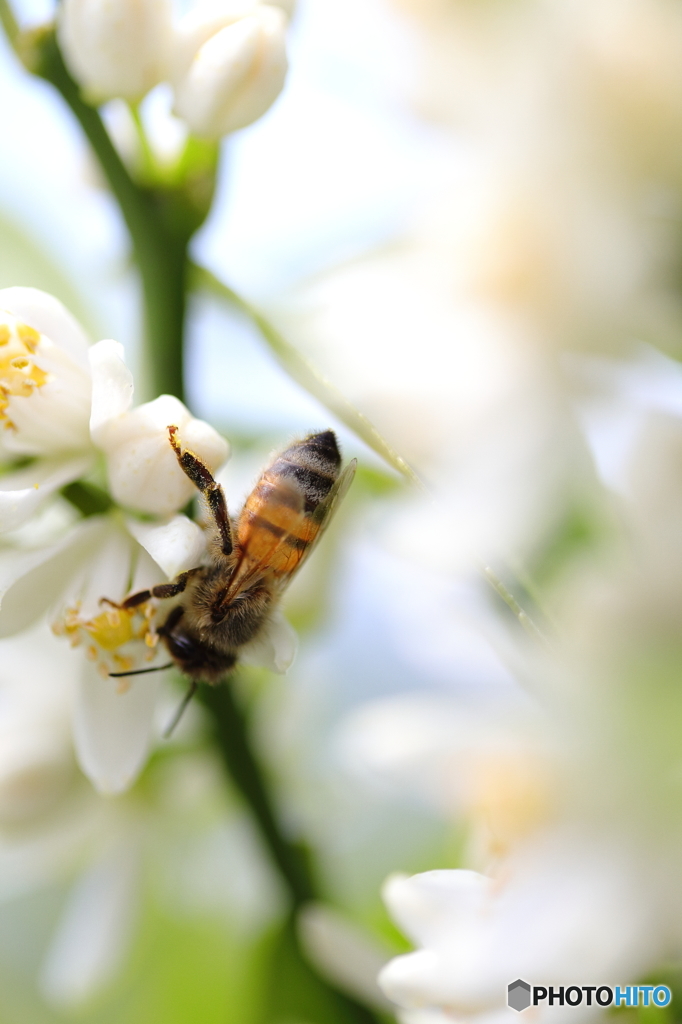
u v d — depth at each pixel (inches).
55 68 5.7
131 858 6.3
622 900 4.8
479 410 5.3
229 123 5.6
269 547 5.6
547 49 5.0
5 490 5.5
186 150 5.7
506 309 5.3
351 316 5.5
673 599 4.9
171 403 5.4
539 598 5.1
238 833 6.4
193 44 5.6
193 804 6.3
